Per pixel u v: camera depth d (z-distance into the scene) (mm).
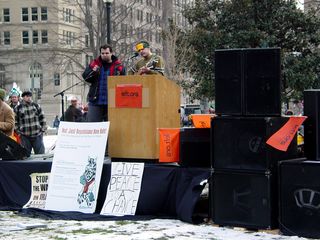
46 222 6949
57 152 7711
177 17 34594
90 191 7383
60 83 64250
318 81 21375
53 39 62594
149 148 7156
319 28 21359
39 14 66688
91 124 7578
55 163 7680
